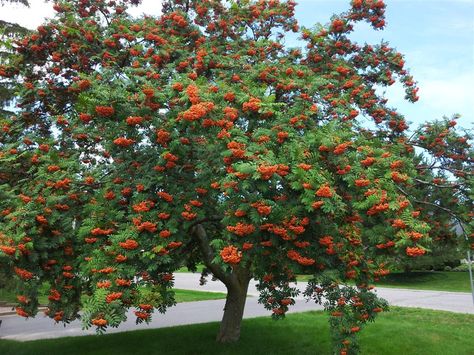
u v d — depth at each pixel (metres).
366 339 10.32
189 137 6.34
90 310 5.12
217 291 25.14
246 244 5.49
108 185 6.69
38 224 6.34
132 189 6.55
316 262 6.36
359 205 5.65
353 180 5.80
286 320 12.73
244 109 6.16
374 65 9.98
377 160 6.42
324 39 9.51
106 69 7.16
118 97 6.04
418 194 9.19
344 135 6.18
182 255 7.36
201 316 15.72
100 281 5.50
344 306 6.88
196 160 6.71
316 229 6.20
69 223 6.59
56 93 8.81
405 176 6.27
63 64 8.92
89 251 6.20
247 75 7.95
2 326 13.68
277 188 5.84
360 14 9.67
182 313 16.56
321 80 7.70
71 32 8.55
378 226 5.67
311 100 7.65
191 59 8.63
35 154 7.34
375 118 9.51
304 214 5.80
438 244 9.81
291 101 8.11
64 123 7.57
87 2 10.10
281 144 6.16
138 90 6.52
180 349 9.29
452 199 9.19
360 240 6.98
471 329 12.04
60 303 6.57
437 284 29.41
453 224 9.41
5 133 8.41
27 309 6.31
